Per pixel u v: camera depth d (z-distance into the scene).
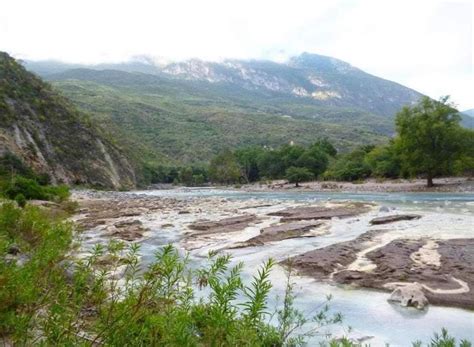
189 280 4.73
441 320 9.48
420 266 13.76
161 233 24.16
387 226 24.23
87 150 91.31
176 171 143.25
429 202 40.84
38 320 4.18
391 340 8.27
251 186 106.56
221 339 4.03
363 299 11.17
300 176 88.38
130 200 53.16
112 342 3.57
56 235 6.08
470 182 60.66
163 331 3.74
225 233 23.61
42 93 89.62
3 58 86.00
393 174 78.56
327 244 19.58
